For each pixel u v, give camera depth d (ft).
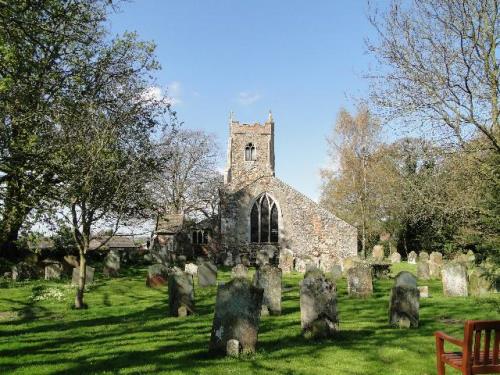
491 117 38.96
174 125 73.82
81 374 22.99
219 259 119.55
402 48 39.73
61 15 33.01
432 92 38.24
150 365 24.47
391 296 36.24
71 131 45.14
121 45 65.82
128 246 160.86
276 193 122.52
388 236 145.38
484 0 36.86
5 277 68.90
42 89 40.42
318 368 23.91
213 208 160.04
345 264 86.22
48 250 83.87
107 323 38.58
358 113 132.05
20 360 25.80
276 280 42.47
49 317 41.81
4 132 37.47
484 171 40.11
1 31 31.81
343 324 36.91
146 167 57.82
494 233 45.29
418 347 28.27
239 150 124.67
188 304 41.81
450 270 53.57
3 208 38.27
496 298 48.98
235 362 25.03
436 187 44.11
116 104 57.93
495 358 18.22
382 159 122.42
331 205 150.41
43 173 39.50
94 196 47.21
